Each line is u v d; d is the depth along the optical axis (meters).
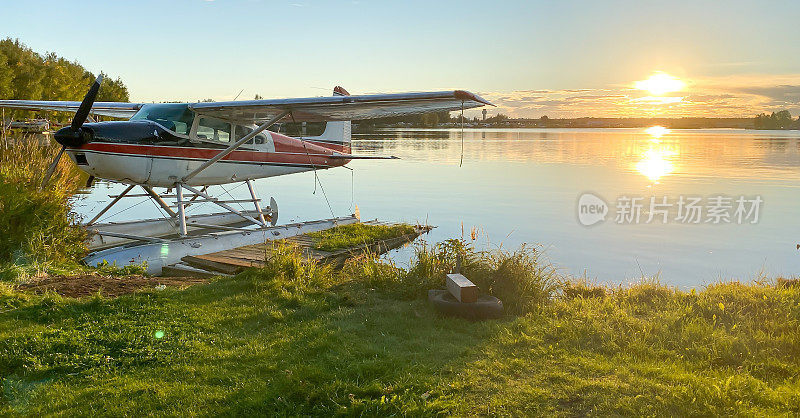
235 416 3.07
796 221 13.40
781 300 4.93
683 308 4.89
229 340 4.22
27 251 6.73
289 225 11.77
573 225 13.08
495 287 5.32
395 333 4.39
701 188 19.61
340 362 3.74
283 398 3.22
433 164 31.81
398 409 3.07
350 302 5.25
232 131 11.34
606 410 3.06
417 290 5.49
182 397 3.29
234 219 14.13
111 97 61.91
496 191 19.73
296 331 4.42
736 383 3.29
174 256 9.23
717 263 9.28
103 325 4.43
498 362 3.73
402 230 11.85
